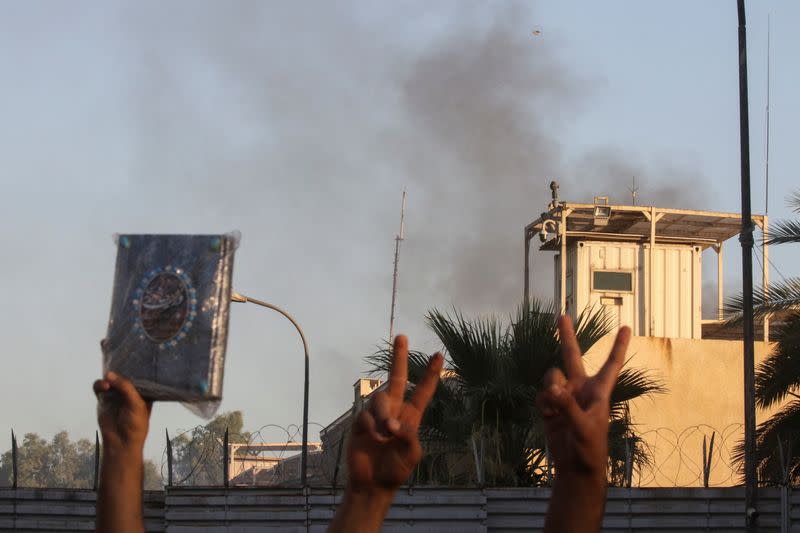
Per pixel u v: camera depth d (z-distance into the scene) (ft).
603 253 92.68
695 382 78.69
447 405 46.29
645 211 87.20
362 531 6.47
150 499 37.83
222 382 7.17
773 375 50.21
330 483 46.01
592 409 6.52
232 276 7.33
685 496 38.47
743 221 43.45
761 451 49.39
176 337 7.19
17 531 37.40
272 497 37.50
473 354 45.21
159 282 7.32
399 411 6.60
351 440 6.57
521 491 37.76
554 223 88.94
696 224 91.35
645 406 77.61
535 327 44.80
